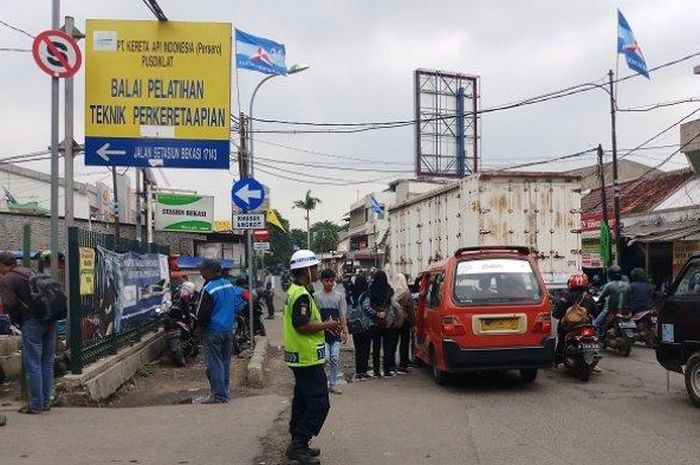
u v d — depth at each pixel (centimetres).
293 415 619
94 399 888
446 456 629
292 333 604
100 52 1236
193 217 3384
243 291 1571
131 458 613
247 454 633
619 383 1035
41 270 1240
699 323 835
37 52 981
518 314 969
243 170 2134
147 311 1365
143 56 1241
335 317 1005
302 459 595
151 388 1078
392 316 1136
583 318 1063
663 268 2227
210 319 892
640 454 627
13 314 788
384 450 655
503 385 1036
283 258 7756
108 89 1234
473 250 1041
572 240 1483
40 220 2264
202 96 1247
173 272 1772
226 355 912
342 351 1594
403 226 2038
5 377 977
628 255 2412
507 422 774
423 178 4519
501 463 603
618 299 1312
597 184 3741
